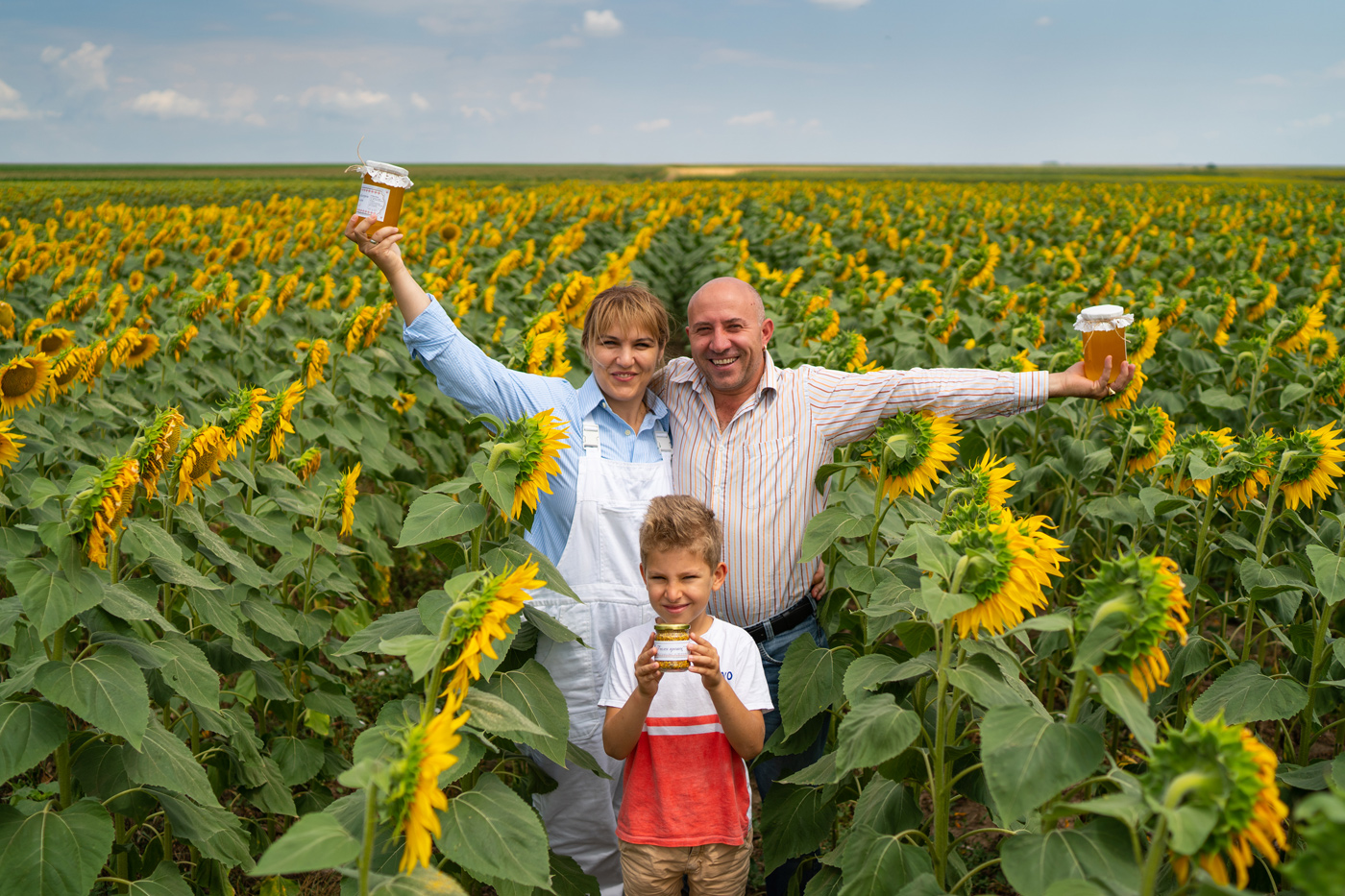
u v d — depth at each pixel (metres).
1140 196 29.34
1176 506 3.55
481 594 2.03
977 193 30.62
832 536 3.03
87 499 2.31
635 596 3.25
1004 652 2.41
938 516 3.07
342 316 5.90
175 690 2.64
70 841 2.26
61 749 2.48
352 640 2.72
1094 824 1.96
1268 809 1.56
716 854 2.94
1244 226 19.30
